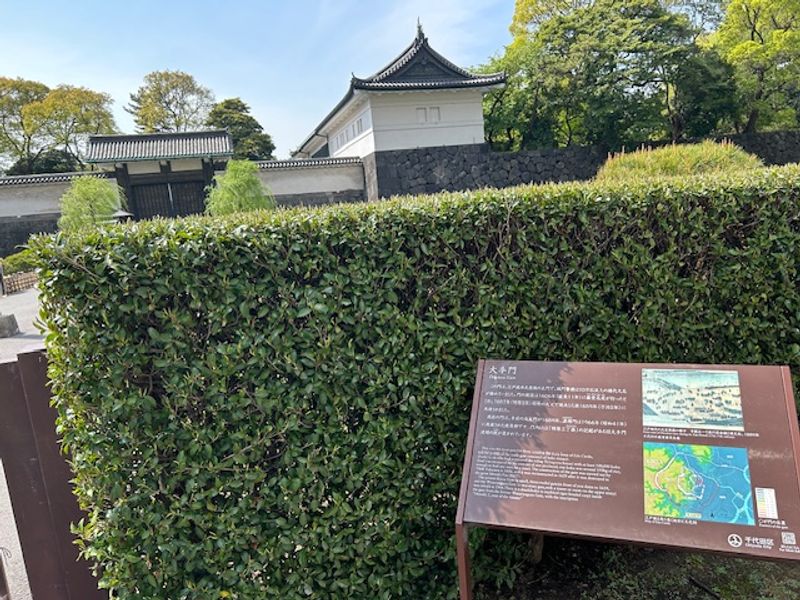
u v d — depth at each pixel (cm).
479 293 191
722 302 219
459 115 1845
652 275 210
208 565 168
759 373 166
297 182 1861
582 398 175
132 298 155
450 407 190
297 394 172
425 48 1839
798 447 152
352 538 181
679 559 215
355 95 1780
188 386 161
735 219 211
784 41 1831
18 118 2855
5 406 180
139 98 3472
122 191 1672
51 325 156
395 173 1803
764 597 192
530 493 165
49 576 188
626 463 162
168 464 165
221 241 161
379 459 181
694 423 163
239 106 3528
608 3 2022
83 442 160
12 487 182
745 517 147
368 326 177
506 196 197
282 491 172
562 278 202
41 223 1683
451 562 197
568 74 1973
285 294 167
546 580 208
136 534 164
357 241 174
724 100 1975
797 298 217
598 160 1938
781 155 1998
